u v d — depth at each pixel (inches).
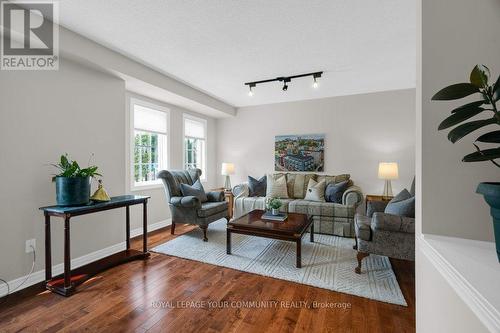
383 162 167.8
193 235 142.3
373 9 76.5
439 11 43.6
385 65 122.0
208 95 178.4
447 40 43.1
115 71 108.7
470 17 42.1
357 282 86.4
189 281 87.4
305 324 64.6
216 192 159.2
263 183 186.1
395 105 165.6
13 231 81.7
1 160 79.0
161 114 164.2
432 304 40.8
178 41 98.2
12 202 81.5
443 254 36.2
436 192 43.3
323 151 184.5
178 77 140.5
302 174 183.6
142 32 91.4
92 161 106.4
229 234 112.0
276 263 102.5
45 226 84.7
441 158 43.0
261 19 82.4
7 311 70.0
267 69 127.7
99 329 62.5
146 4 74.9
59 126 94.6
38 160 88.2
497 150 31.2
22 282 83.0
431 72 43.9
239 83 150.9
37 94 87.9
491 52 41.2
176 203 135.0
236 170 217.0
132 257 104.3
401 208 92.8
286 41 97.6
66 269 78.5
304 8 76.2
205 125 209.2
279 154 198.4
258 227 105.5
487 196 32.6
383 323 65.0
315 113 187.8
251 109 210.1
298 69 127.6
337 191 153.3
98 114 108.8
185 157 188.7
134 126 145.4
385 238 89.5
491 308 23.8
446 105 43.0
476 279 28.6
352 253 113.8
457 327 31.6
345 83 151.2
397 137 165.8
